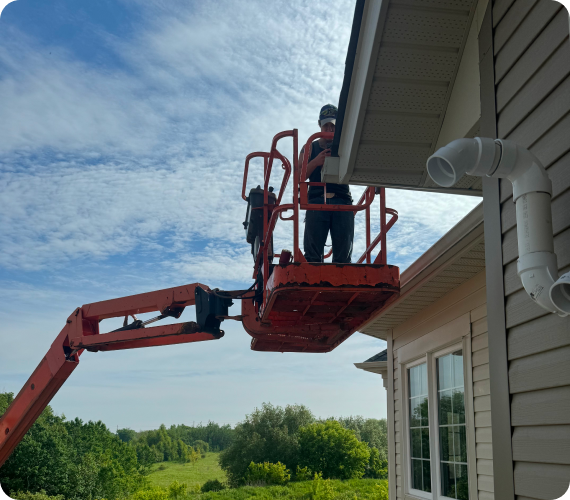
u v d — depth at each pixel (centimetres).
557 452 230
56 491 3497
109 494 4306
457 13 348
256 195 639
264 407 4894
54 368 834
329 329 628
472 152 241
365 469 4362
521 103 274
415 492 791
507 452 262
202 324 697
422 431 789
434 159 255
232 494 3669
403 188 423
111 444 5184
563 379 230
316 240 536
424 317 788
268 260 611
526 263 230
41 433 3634
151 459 7212
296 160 494
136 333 761
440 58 363
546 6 258
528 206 236
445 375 725
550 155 251
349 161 402
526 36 272
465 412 645
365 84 372
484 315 618
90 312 824
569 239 234
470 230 536
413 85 373
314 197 542
